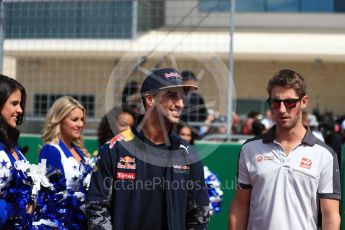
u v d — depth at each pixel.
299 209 5.48
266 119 17.12
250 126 16.61
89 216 5.11
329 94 26.11
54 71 12.92
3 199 5.41
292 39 24.16
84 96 13.05
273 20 26.20
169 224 5.07
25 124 12.28
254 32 24.61
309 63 26.11
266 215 5.56
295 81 5.50
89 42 13.16
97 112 12.97
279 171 5.55
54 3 12.76
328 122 18.97
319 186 5.55
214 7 13.18
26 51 12.70
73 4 13.10
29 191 5.58
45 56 12.76
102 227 5.03
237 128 17.55
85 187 6.40
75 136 7.48
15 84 5.82
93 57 13.09
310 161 5.52
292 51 23.81
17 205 5.44
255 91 25.80
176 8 12.90
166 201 5.12
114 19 13.32
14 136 5.87
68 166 7.00
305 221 5.48
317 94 26.16
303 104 5.65
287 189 5.51
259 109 25.75
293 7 26.28
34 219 5.77
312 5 26.14
